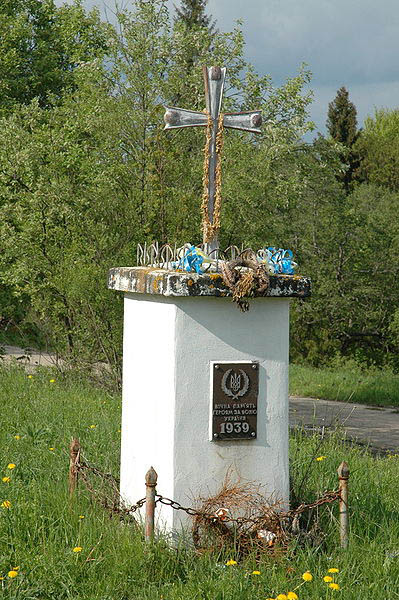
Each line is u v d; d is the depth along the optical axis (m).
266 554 4.85
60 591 4.41
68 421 8.84
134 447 5.49
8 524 5.14
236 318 5.07
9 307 15.24
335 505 5.84
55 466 6.73
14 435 8.06
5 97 22.94
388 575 4.80
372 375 22.45
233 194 13.83
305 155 18.20
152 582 4.54
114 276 5.69
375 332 26.56
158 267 5.57
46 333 14.20
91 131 13.55
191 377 5.01
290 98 15.43
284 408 5.22
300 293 5.09
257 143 15.26
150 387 5.26
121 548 4.79
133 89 13.41
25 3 25.14
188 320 4.99
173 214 13.33
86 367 13.27
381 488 6.88
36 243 13.41
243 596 4.37
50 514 5.30
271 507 5.08
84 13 17.31
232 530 5.03
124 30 13.51
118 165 13.29
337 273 26.22
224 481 5.09
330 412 15.59
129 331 5.63
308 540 5.13
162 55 13.66
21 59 23.89
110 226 13.16
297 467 6.72
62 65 25.58
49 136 13.62
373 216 28.05
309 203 24.55
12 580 4.39
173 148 13.43
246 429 5.11
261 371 5.14
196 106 14.03
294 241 24.80
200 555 4.83
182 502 5.02
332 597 4.38
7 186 13.72
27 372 13.81
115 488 5.75
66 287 12.78
